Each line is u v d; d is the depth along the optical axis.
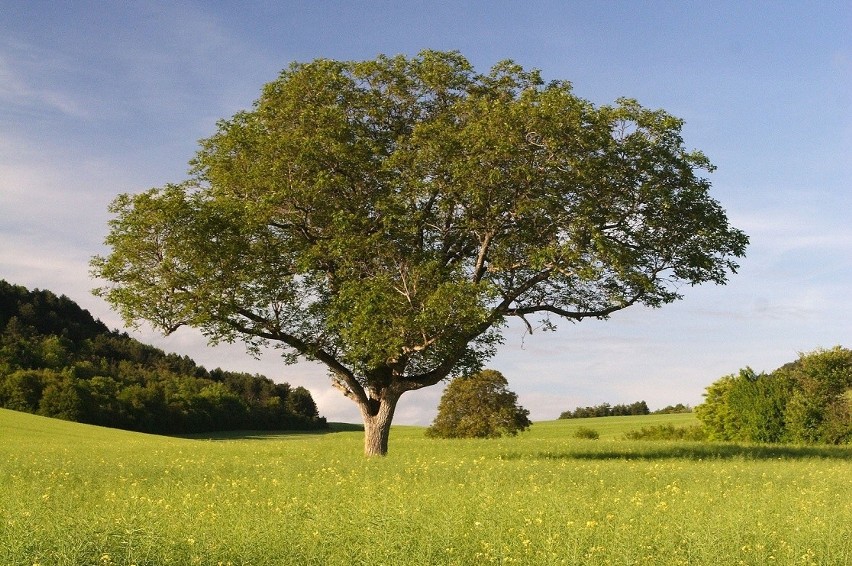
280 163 26.59
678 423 99.50
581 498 14.70
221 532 10.77
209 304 26.44
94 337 146.50
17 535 9.81
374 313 24.98
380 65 28.72
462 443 40.53
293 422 132.38
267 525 11.25
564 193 25.73
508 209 25.78
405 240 26.92
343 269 26.78
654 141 26.34
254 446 37.66
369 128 28.55
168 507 12.94
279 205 27.45
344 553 9.89
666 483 18.75
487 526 11.66
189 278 26.36
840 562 10.26
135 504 13.15
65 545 9.48
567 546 10.20
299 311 28.89
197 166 29.48
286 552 9.96
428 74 28.17
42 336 129.12
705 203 26.84
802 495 16.34
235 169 28.14
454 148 25.48
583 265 24.70
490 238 26.61
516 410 74.75
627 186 26.27
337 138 26.75
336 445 37.47
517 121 25.00
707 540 10.63
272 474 20.64
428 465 22.22
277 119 28.14
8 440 51.31
